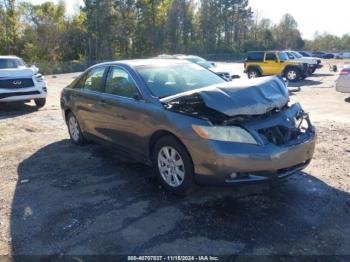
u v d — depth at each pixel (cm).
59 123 902
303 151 416
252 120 401
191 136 395
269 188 448
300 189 443
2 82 1071
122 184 480
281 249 325
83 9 5631
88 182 492
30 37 5253
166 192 448
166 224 371
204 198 427
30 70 1159
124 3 5922
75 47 5934
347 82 1191
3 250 338
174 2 6619
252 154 377
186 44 6931
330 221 369
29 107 1189
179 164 424
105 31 5716
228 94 399
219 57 6381
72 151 640
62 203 430
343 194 429
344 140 652
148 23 6278
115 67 546
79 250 333
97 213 401
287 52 2422
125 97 503
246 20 8262
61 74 3778
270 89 432
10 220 394
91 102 580
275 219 375
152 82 489
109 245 339
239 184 384
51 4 5928
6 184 498
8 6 4988
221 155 377
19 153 644
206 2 7306
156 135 451
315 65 2222
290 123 421
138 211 402
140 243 340
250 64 2208
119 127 514
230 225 366
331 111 1008
